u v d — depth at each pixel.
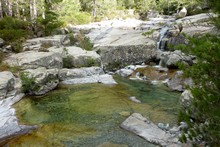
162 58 14.83
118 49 15.89
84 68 12.98
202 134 4.41
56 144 6.09
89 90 10.55
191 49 4.16
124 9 42.69
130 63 15.91
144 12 43.41
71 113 8.09
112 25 27.52
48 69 11.59
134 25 26.62
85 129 6.94
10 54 13.06
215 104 3.97
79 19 29.78
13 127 6.83
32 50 14.00
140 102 9.19
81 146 6.02
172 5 42.03
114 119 7.62
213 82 3.97
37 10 28.91
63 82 11.59
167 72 12.94
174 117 7.71
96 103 9.02
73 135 6.58
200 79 4.22
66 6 30.62
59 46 15.58
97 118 7.69
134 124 7.04
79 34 20.45
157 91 10.64
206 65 3.92
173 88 10.80
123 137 6.50
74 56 13.70
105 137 6.49
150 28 21.50
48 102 9.11
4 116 7.41
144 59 15.89
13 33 15.65
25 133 6.66
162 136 6.37
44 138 6.39
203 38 4.29
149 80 12.58
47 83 10.52
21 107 8.31
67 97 9.67
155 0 45.09
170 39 16.05
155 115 7.91
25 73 10.06
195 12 26.36
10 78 9.42
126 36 19.50
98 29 23.75
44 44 15.58
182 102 7.30
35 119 7.57
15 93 9.20
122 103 9.04
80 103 9.02
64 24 24.75
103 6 37.88
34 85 9.82
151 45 16.05
